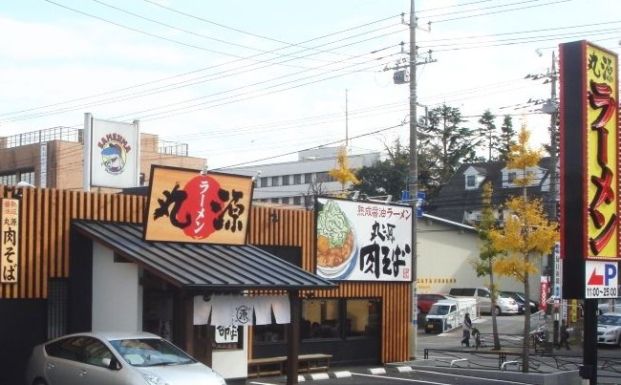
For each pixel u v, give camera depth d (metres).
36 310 18.09
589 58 15.79
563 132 15.91
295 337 19.81
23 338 17.88
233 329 21.58
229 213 20.55
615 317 39.66
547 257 44.66
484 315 53.03
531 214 23.69
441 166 76.88
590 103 15.80
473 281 56.28
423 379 23.44
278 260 20.80
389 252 26.80
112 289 18.50
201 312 18.14
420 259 53.06
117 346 14.79
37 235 18.17
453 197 71.50
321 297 24.61
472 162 77.12
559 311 36.16
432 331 44.41
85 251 18.92
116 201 19.73
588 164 15.75
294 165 103.75
